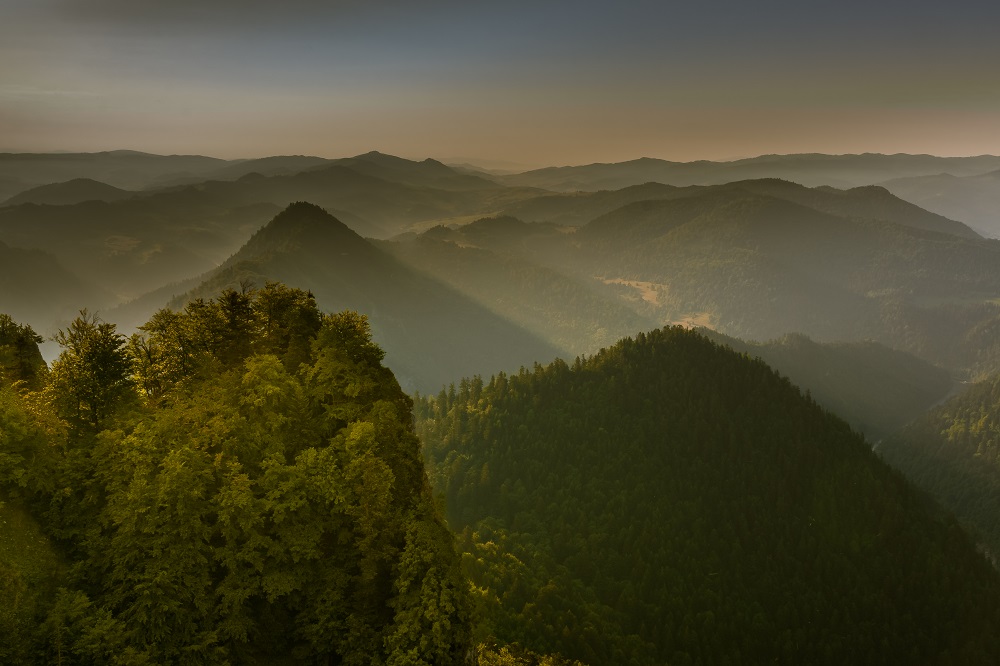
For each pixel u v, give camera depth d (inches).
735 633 6781.5
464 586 2042.3
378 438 2293.3
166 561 1683.1
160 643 1631.4
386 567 2000.5
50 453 1844.2
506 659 3548.2
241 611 1798.7
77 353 2087.8
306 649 1877.5
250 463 2022.6
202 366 2401.6
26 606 1537.9
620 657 5482.3
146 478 1774.1
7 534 1625.2
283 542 1875.0
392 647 1803.6
